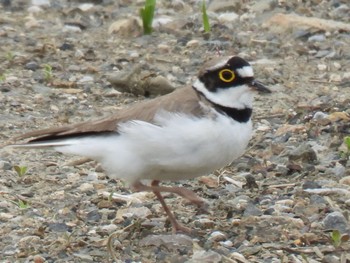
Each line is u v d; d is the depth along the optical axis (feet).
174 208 39.45
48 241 36.17
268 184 41.86
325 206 38.81
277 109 51.57
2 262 34.65
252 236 36.37
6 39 61.57
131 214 38.52
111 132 34.83
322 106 51.31
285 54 59.98
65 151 35.14
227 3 66.95
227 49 60.90
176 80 56.08
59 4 67.77
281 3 67.46
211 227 37.29
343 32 62.75
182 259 34.24
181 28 63.98
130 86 53.98
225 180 42.32
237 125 34.42
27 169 43.57
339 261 34.27
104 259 34.86
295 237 36.17
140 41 62.08
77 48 60.54
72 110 51.60
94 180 42.45
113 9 67.51
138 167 34.68
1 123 49.11
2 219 38.22
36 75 56.34
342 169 42.88
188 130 33.81
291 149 45.65
